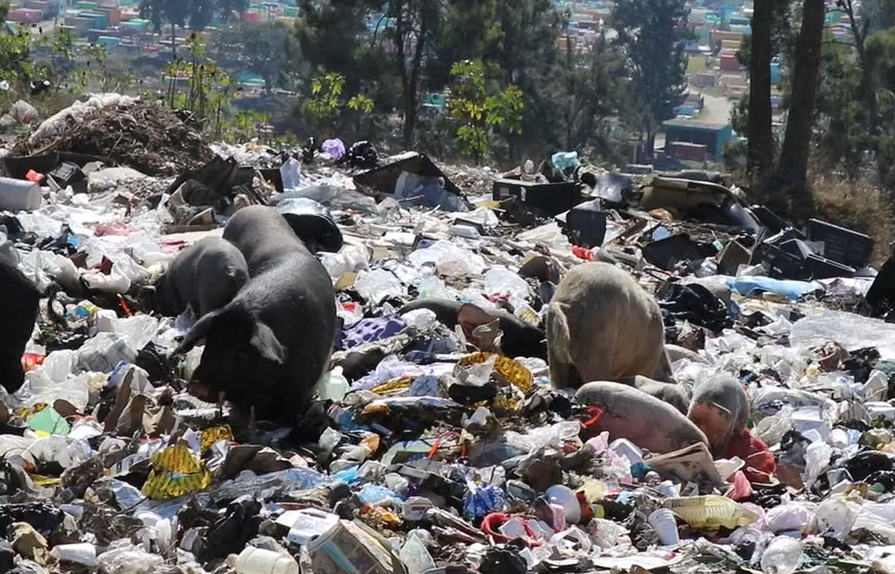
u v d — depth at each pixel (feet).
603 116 191.52
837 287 70.13
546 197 79.82
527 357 47.03
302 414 36.88
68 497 31.04
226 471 32.37
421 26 153.28
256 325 35.12
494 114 127.65
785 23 131.64
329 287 38.60
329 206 71.31
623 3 281.54
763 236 78.84
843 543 31.37
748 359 51.83
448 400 37.29
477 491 32.14
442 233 68.23
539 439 35.22
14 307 36.94
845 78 162.30
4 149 77.71
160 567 27.35
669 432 36.88
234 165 68.08
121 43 318.86
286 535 28.76
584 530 31.58
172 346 42.80
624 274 44.57
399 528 30.27
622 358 44.14
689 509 32.27
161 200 66.23
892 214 118.83
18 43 124.57
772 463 37.63
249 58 294.46
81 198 66.49
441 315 48.73
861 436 40.63
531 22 179.01
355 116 149.89
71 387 38.58
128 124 78.02
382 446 35.70
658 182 86.94
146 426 35.76
